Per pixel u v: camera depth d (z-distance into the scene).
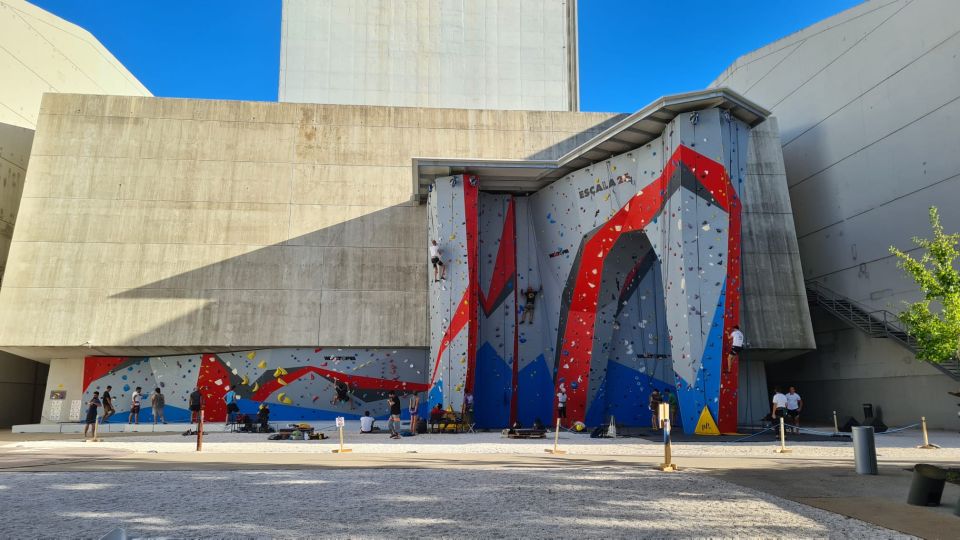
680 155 21.41
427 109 32.66
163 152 30.75
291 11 40.78
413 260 30.73
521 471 11.16
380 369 29.80
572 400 25.88
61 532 6.19
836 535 6.10
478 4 42.28
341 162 31.61
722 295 20.67
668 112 21.70
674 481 9.78
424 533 6.20
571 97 42.00
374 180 31.55
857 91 28.59
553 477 10.30
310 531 6.30
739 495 8.44
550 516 7.04
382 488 9.14
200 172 30.73
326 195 31.11
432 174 26.55
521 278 28.86
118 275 29.14
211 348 29.28
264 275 29.89
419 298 30.28
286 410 29.14
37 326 28.19
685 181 21.28
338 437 21.69
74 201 29.70
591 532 6.23
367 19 41.31
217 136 31.23
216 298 29.38
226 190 30.64
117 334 28.45
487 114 32.91
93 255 29.22
